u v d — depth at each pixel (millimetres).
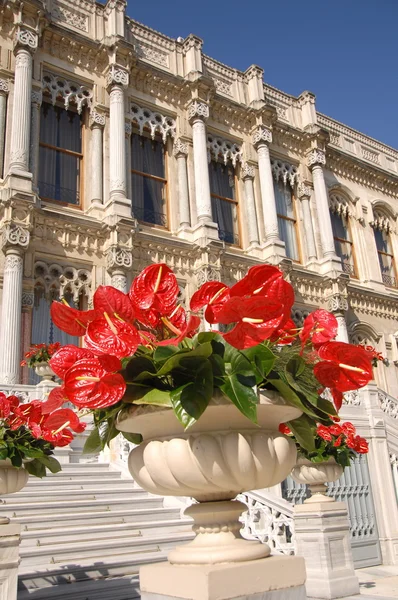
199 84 20625
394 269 27234
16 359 13414
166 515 9031
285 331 3049
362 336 23469
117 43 18500
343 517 7820
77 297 15664
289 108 24891
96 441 3283
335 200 25734
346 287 22406
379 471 12875
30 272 14789
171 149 20297
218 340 2766
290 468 2898
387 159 29109
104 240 16641
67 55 18234
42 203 15906
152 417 2719
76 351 2871
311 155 24234
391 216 28031
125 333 2674
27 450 4723
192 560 2582
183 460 2648
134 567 6961
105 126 18344
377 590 8664
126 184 17750
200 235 18688
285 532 8766
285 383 2779
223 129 21891
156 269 3055
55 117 17781
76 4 19016
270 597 2492
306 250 22922
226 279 19078
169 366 2611
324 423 3080
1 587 4691
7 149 15742
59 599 6047
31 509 8141
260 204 21766
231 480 2666
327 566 7352
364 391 13680
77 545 7191
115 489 9500
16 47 16469
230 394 2535
